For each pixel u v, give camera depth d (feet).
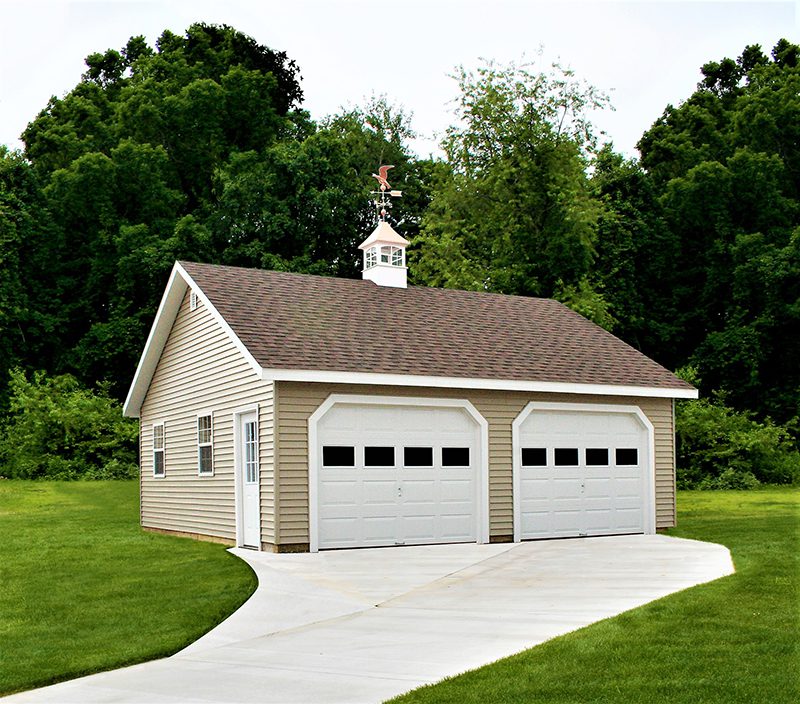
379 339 56.39
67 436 110.42
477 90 135.44
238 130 154.30
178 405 64.34
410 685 22.70
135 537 60.44
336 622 31.42
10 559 47.98
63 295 137.28
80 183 133.28
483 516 55.31
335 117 172.65
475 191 132.77
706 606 30.76
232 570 42.80
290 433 49.47
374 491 52.08
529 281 124.26
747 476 106.52
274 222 124.06
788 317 125.18
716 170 132.16
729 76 159.12
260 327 53.06
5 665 25.63
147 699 22.17
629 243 132.05
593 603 33.32
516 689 21.54
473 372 55.36
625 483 61.82
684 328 135.74
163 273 121.70
